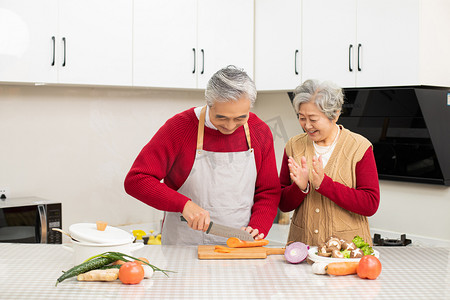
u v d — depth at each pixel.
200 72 3.21
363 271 1.37
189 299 1.21
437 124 2.79
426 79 2.69
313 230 1.99
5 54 2.56
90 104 3.20
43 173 3.05
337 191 1.81
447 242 2.87
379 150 3.10
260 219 1.87
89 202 3.23
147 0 2.99
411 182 3.00
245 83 1.60
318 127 1.88
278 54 3.27
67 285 1.31
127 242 1.43
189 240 1.90
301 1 3.13
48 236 2.71
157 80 3.05
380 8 2.78
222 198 1.89
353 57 2.92
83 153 3.19
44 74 2.67
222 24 3.27
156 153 1.80
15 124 2.95
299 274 1.43
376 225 3.24
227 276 1.40
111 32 2.87
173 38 3.09
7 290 1.27
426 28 2.67
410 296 1.24
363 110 3.01
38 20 2.64
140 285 1.31
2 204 2.66
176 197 1.71
